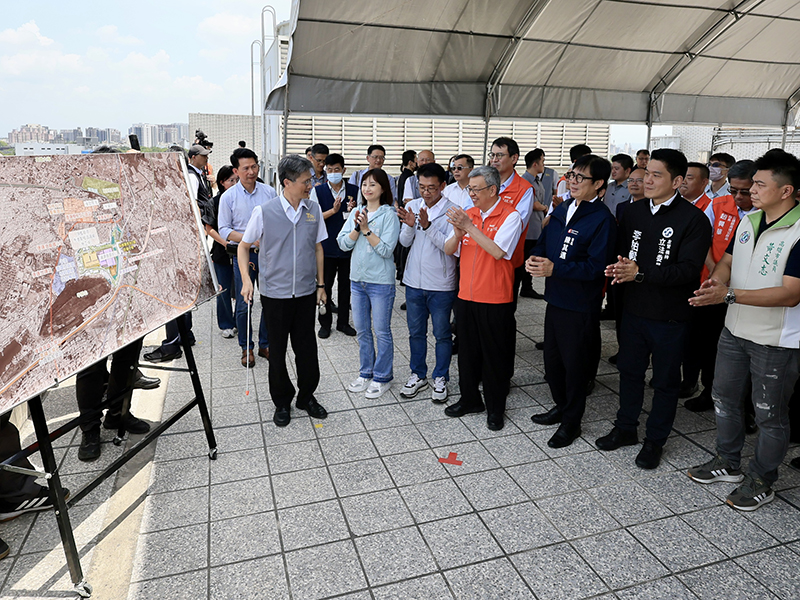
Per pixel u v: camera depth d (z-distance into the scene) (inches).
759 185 98.0
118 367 131.1
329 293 207.6
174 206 114.8
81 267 87.0
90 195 91.0
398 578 88.2
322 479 116.0
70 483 115.3
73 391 162.6
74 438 134.6
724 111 345.4
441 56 267.1
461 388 143.6
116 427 137.1
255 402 153.4
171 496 110.0
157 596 84.4
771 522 102.8
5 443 100.4
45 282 80.0
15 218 76.5
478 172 128.6
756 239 103.0
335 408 149.6
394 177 258.5
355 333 212.7
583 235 121.3
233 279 195.5
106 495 111.3
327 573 89.1
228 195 180.9
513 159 148.9
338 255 203.8
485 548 95.3
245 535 98.2
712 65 311.3
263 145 341.7
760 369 102.7
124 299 95.4
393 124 445.4
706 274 137.9
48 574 90.1
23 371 74.0
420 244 147.0
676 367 118.1
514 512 105.2
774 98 354.3
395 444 130.6
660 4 254.7
